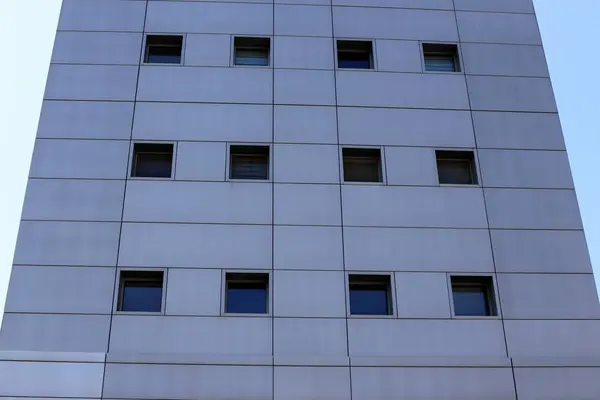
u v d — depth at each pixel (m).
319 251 18.89
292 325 17.84
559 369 17.70
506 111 21.64
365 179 20.62
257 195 19.61
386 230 19.36
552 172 20.69
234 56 22.27
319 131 20.77
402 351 17.73
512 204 20.06
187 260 18.55
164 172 20.36
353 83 21.72
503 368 17.62
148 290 18.53
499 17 23.53
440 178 20.80
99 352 17.23
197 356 17.27
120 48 21.97
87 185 19.53
